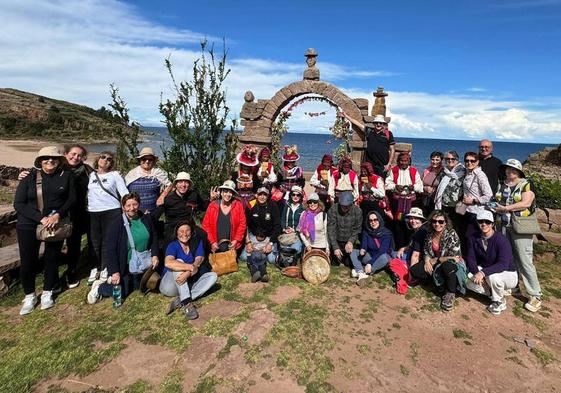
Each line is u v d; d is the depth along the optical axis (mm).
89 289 5426
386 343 4129
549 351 4121
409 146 7977
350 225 6086
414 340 4223
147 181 5852
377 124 7453
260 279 5555
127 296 5145
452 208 5973
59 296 5234
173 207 5703
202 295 5117
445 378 3623
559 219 7715
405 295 5305
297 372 3619
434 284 5562
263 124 9789
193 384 3453
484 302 5164
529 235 5039
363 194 6672
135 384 3457
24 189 4746
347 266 6340
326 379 3535
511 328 4566
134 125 8391
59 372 3656
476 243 5059
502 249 4824
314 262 5605
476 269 5020
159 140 9766
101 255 5480
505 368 3807
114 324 4457
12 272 5426
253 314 4590
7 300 5145
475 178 5461
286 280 5660
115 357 3844
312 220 6191
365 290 5438
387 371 3682
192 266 4957
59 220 4832
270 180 7176
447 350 4066
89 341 4121
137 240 5047
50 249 4918
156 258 5148
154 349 3975
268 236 6359
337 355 3883
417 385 3516
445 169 6098
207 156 8711
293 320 4461
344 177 7023
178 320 4492
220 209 6117
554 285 5863
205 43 8258
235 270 5820
